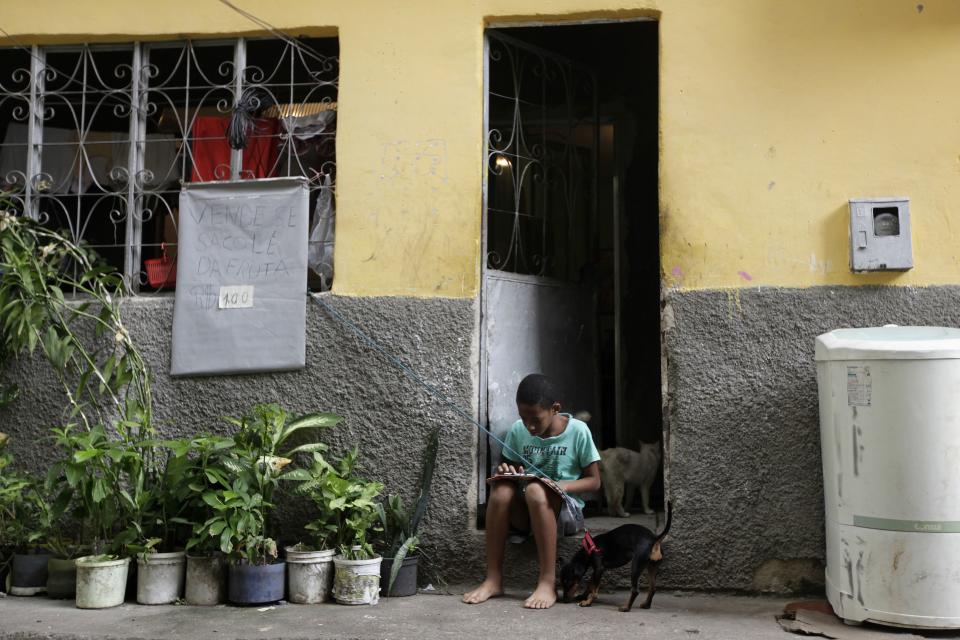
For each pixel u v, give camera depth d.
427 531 4.40
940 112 4.21
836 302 4.20
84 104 5.02
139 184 4.93
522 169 4.97
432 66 4.64
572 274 5.29
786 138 4.31
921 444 3.48
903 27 4.27
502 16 4.61
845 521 3.63
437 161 4.59
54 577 4.21
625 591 4.28
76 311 4.47
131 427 4.51
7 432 4.71
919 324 4.12
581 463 4.30
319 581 4.09
